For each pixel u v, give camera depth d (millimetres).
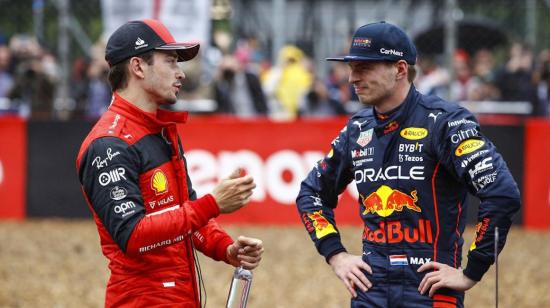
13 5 41406
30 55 40969
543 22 42062
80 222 37188
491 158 12586
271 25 44875
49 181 37344
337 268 13883
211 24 40250
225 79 39156
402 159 13180
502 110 40469
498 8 43000
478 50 42656
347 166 14062
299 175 35625
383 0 45406
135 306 12609
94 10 40438
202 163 36094
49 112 40688
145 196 12578
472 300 25250
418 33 40344
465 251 29719
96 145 12359
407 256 13109
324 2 45062
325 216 14406
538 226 34812
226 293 25828
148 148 12633
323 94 40000
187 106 39250
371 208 13484
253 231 34812
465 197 13445
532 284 26984
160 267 12664
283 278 27766
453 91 35688
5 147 37438
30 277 27844
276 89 40188
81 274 28438
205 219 12297
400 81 13250
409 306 13031
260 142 35781
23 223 36875
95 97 39656
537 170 34594
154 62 12734
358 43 13211
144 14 37281
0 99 41188
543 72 40438
